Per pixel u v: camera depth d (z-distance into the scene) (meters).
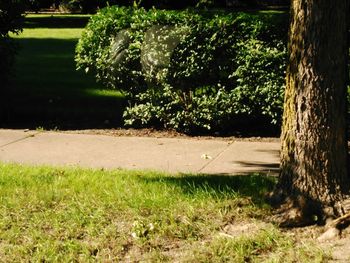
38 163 9.48
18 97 13.21
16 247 7.25
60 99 13.11
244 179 8.53
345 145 7.48
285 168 7.56
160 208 7.75
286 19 10.37
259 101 10.43
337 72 7.40
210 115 10.60
